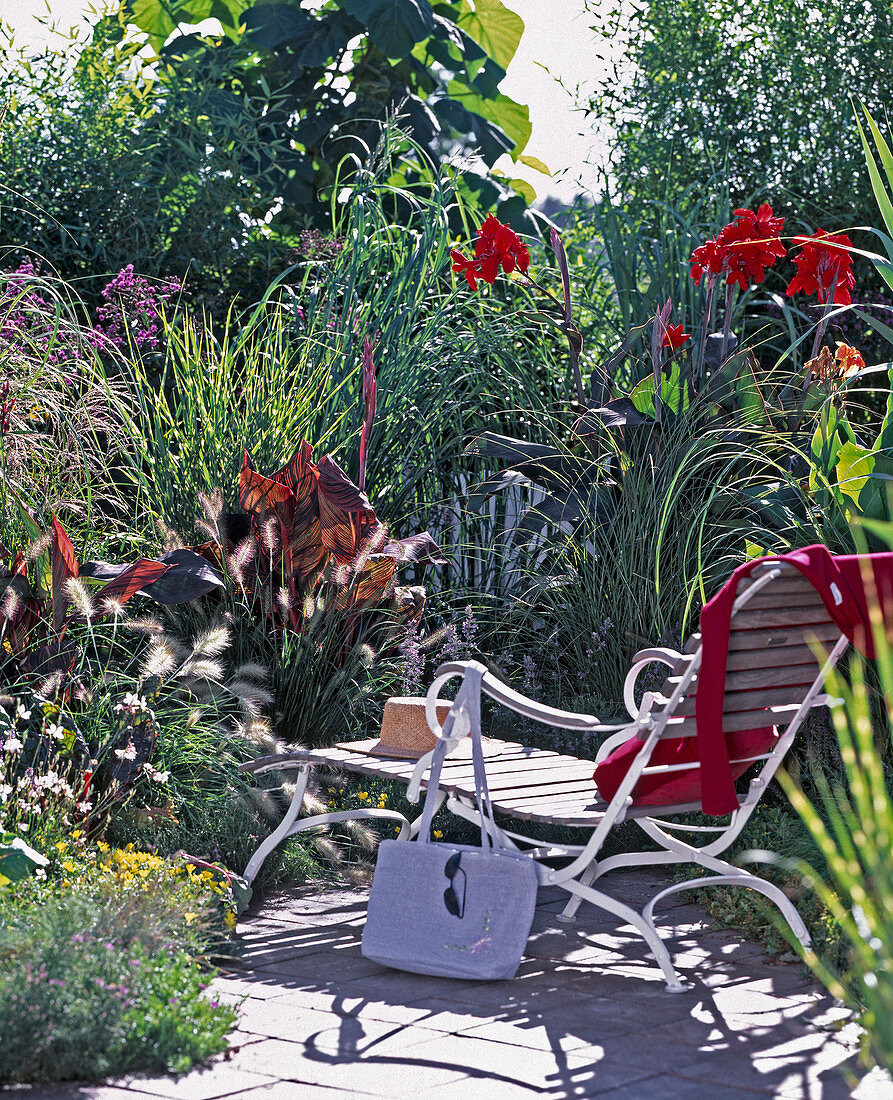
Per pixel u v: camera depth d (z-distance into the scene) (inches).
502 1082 102.0
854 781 80.3
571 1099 98.0
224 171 313.0
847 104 294.5
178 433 227.0
